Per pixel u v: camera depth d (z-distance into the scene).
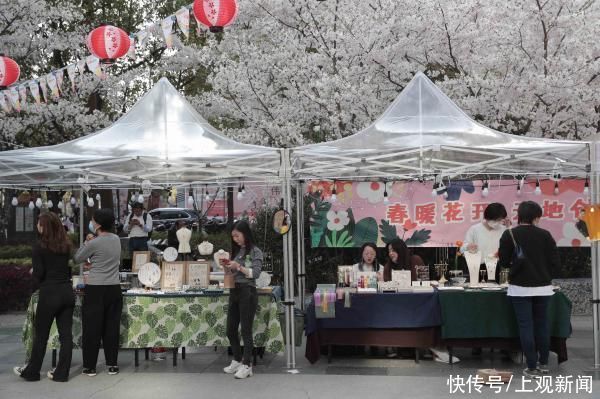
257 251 6.98
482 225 8.08
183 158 7.50
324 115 12.10
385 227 8.84
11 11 13.80
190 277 7.81
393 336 7.42
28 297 12.52
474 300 7.31
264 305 7.37
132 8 17.00
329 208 8.89
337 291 7.48
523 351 6.93
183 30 7.39
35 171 7.58
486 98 10.95
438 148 7.17
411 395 6.21
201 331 7.34
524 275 6.71
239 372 6.89
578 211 8.84
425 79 7.94
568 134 11.72
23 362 7.96
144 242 10.56
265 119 12.44
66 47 15.21
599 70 10.75
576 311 11.41
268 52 13.12
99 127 15.23
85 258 7.06
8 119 14.20
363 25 11.63
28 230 20.97
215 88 12.83
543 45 11.34
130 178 7.86
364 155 7.30
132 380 6.90
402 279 7.66
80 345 7.50
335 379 6.85
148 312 7.34
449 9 11.40
